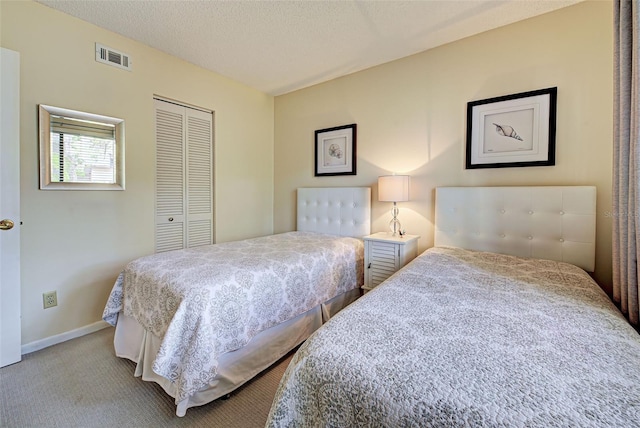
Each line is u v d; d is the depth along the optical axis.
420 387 0.67
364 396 0.70
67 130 2.09
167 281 1.51
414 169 2.67
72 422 1.36
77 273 2.17
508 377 0.70
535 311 1.09
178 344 1.31
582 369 0.73
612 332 0.93
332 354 0.81
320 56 2.69
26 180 1.92
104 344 2.07
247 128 3.44
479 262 1.84
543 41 2.06
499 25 2.20
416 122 2.64
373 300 1.19
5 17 1.82
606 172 1.88
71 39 2.09
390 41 2.42
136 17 2.10
